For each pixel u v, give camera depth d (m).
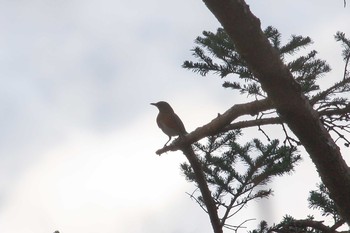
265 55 7.75
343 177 8.57
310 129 8.30
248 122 10.21
